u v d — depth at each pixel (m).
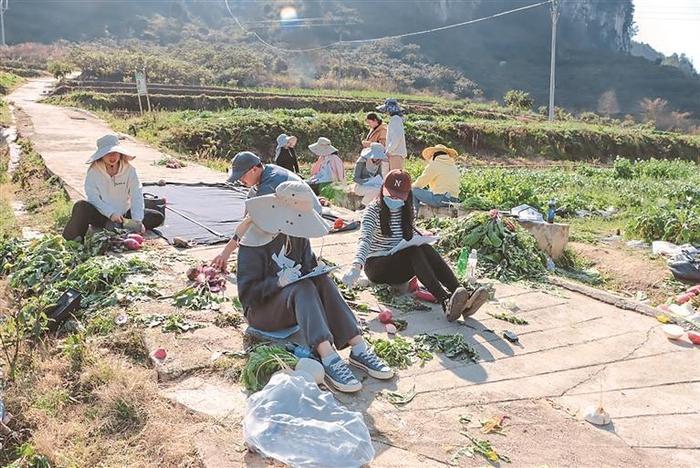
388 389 4.47
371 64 92.25
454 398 4.40
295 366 4.29
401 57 100.19
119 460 3.68
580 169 24.72
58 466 3.61
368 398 4.34
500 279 6.87
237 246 5.25
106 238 6.95
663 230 10.44
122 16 96.88
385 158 11.38
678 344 5.45
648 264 9.14
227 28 102.12
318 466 3.43
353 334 4.66
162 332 5.05
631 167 23.30
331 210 9.60
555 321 5.83
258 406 3.75
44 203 10.56
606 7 138.25
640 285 8.59
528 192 11.65
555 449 3.88
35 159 14.80
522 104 56.94
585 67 115.69
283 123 26.95
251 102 43.19
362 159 11.48
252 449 3.63
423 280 5.68
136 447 3.79
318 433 3.55
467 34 118.50
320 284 4.71
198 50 75.25
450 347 5.09
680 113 93.50
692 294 7.84
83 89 42.69
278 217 4.67
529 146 34.12
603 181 18.78
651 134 38.22
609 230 11.55
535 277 7.06
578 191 15.99
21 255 6.54
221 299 5.70
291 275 4.55
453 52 111.75
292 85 64.75
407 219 5.84
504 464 3.71
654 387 4.71
